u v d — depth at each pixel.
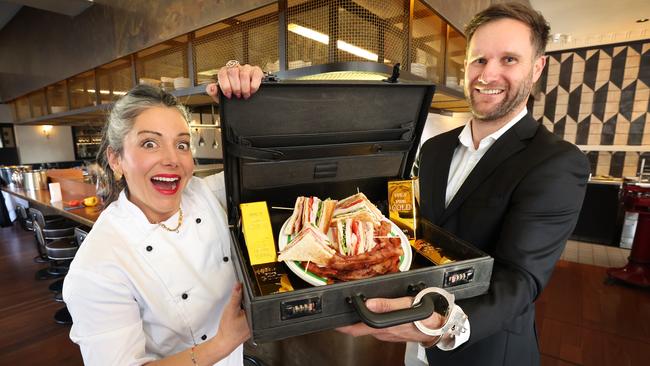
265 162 0.69
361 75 1.62
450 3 2.00
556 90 4.56
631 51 4.05
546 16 3.68
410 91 0.73
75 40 3.92
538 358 0.92
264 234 0.66
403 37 1.76
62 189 3.54
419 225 0.81
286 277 0.60
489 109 0.83
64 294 0.63
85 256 0.66
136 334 0.66
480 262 0.58
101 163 0.84
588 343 2.02
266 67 1.95
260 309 0.45
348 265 0.60
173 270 0.75
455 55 2.47
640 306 2.47
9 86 6.02
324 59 1.61
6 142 6.60
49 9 3.61
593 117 4.36
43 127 7.04
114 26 3.22
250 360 1.51
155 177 0.72
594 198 4.02
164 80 2.81
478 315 0.58
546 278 0.68
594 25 3.90
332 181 0.79
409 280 0.53
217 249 0.84
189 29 2.38
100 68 3.78
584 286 2.82
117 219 0.75
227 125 0.64
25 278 3.10
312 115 0.68
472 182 0.84
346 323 0.50
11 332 2.24
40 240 2.77
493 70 0.79
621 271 2.85
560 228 0.69
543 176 0.71
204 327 0.82
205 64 2.45
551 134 0.80
